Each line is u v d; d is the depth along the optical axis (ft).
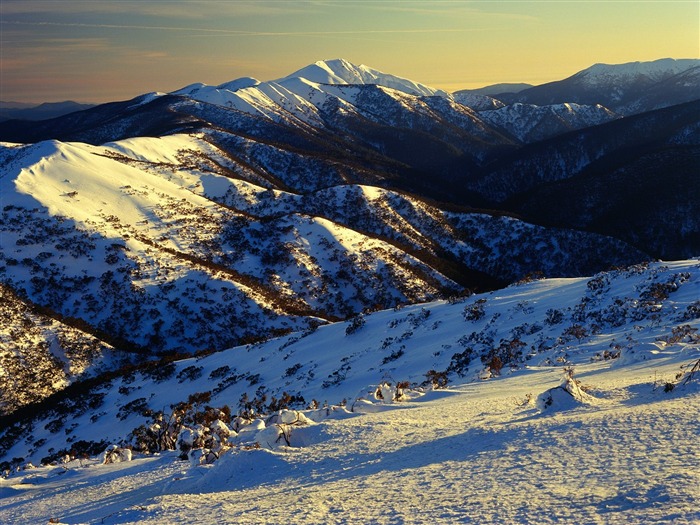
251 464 29.96
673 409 24.71
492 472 20.90
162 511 23.43
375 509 18.51
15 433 170.91
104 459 54.08
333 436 33.71
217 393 138.00
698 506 14.02
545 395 31.58
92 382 207.82
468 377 70.54
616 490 16.28
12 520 34.40
